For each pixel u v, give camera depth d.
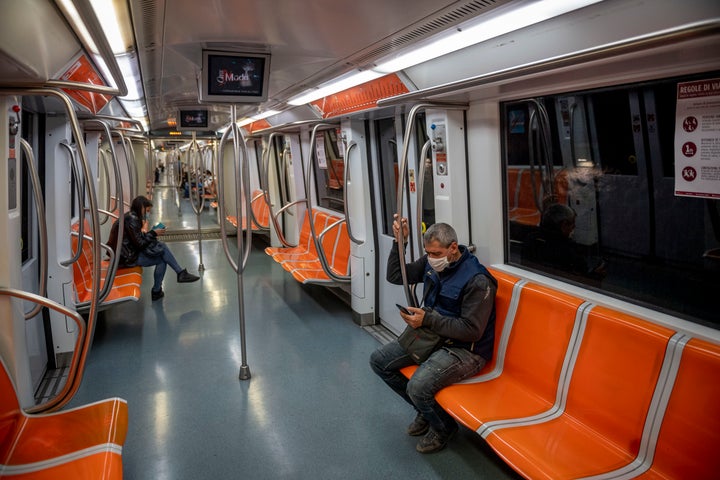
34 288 3.93
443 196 3.39
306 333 4.88
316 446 2.99
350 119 4.62
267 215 8.73
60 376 4.02
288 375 3.96
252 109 6.09
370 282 4.99
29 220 3.94
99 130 5.54
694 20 1.63
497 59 2.51
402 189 2.95
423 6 1.97
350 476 2.71
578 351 2.42
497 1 1.85
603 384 2.27
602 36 1.94
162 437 3.11
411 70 3.25
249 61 3.04
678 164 2.12
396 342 3.19
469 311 2.76
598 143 2.53
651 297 2.38
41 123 3.96
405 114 4.11
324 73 3.52
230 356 4.36
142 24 2.29
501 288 2.97
